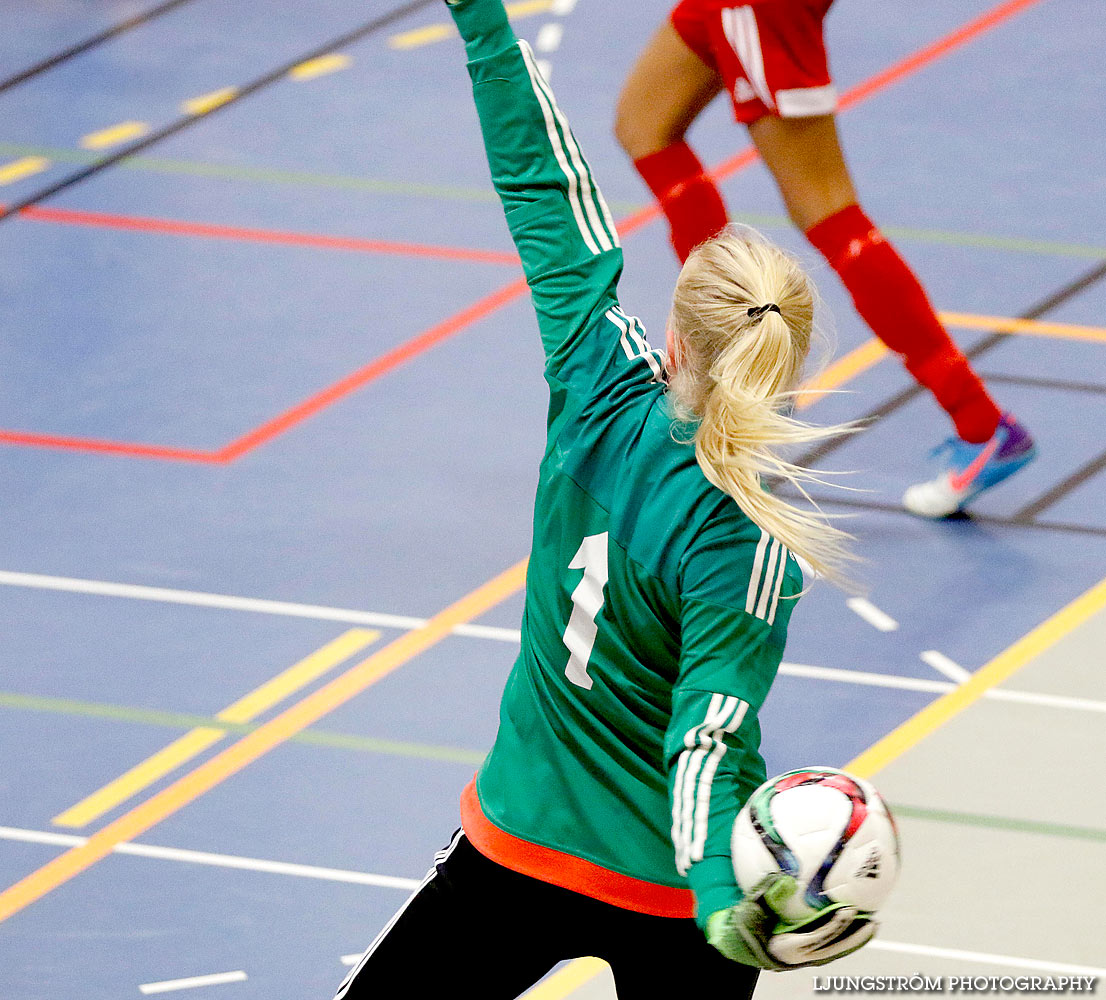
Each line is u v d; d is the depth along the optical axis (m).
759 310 9.14
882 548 20.78
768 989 14.25
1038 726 17.62
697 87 20.91
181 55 34.44
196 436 22.89
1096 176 29.94
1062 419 23.30
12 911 15.07
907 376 24.41
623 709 9.66
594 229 10.30
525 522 21.22
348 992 10.45
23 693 18.02
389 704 17.92
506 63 10.24
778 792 8.79
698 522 9.23
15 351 24.77
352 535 20.91
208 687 18.16
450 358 24.78
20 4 36.72
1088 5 36.84
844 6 36.91
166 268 27.05
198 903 15.19
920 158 30.48
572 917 9.96
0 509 21.27
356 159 30.50
